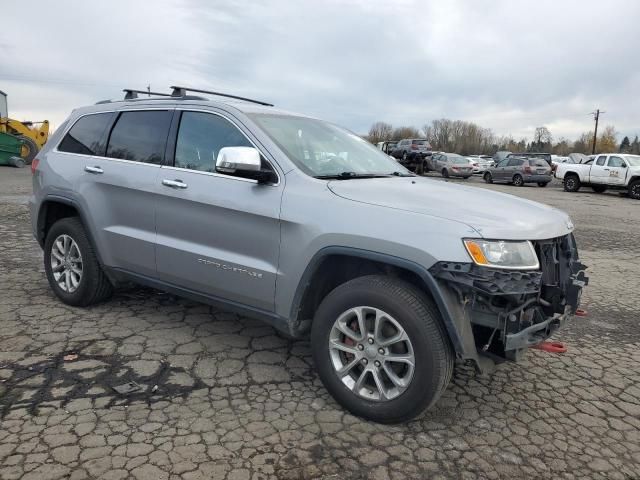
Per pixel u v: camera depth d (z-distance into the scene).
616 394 3.60
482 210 3.04
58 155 4.79
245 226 3.44
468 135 104.12
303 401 3.26
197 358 3.79
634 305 5.71
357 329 3.13
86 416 2.97
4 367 3.52
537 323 3.04
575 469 2.72
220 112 3.79
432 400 2.84
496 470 2.68
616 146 85.19
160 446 2.73
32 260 6.36
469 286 2.68
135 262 4.14
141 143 4.19
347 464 2.66
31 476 2.45
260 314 3.49
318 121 4.36
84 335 4.10
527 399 3.46
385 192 3.23
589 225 12.13
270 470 2.58
